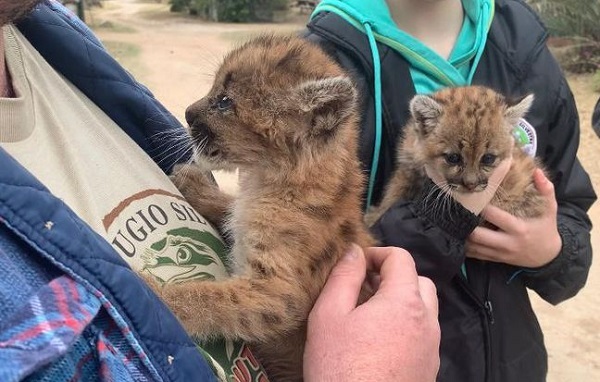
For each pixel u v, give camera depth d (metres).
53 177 0.24
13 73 0.25
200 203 0.36
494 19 0.54
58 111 0.26
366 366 0.25
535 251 0.47
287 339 0.32
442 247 0.45
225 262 0.33
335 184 0.35
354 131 0.37
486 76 0.54
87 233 0.18
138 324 0.18
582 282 0.52
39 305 0.16
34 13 0.30
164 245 0.28
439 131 0.53
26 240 0.17
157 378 0.19
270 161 0.35
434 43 0.53
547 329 0.86
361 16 0.49
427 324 0.28
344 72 0.41
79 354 0.17
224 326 0.29
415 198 0.52
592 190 0.55
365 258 0.33
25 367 0.14
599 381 0.77
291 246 0.32
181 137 0.37
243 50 0.39
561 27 1.97
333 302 0.29
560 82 0.53
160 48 2.68
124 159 0.28
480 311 0.47
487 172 0.51
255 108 0.36
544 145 0.54
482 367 0.47
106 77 0.32
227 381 0.25
